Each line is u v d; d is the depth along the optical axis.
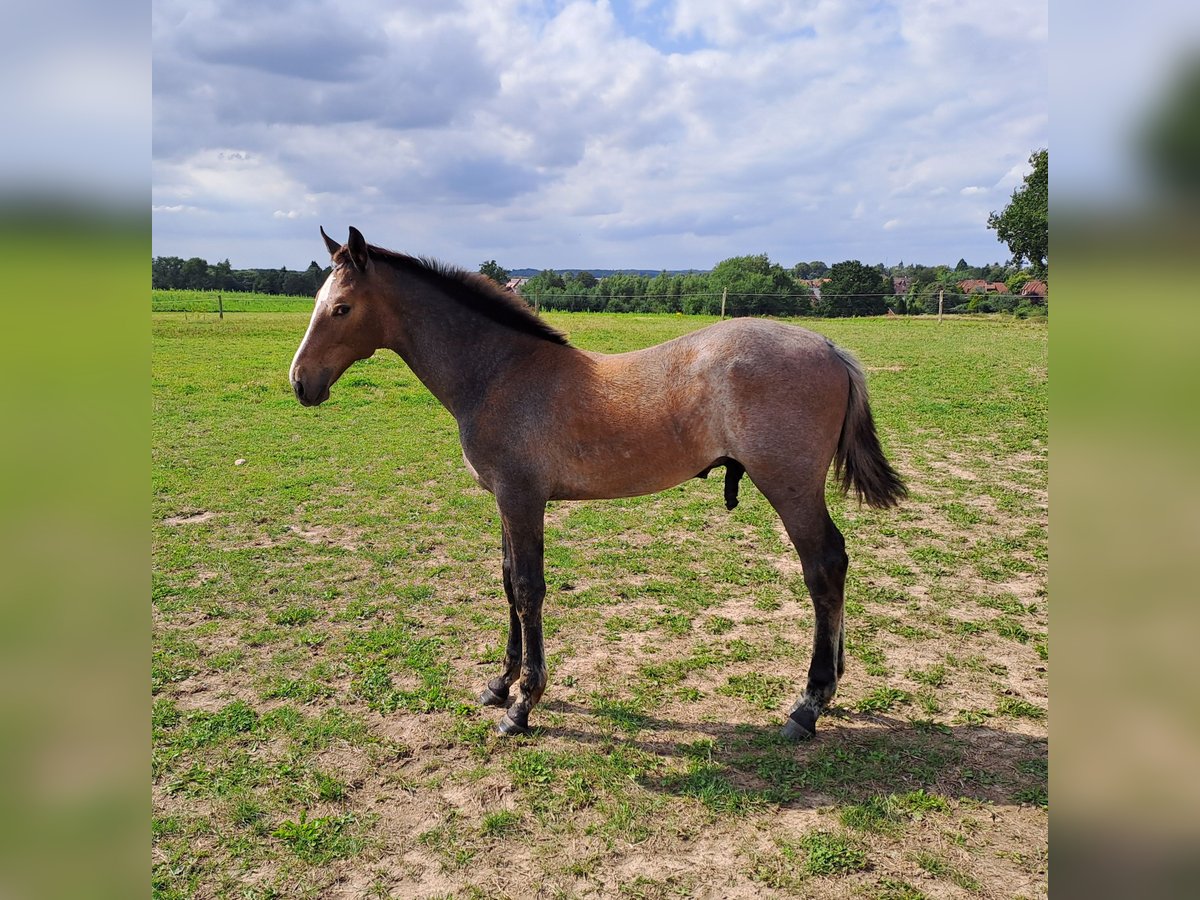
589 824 3.03
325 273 4.35
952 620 4.70
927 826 2.95
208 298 40.38
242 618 4.92
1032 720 3.66
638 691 4.01
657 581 5.43
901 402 11.84
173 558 5.90
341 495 7.62
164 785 3.29
